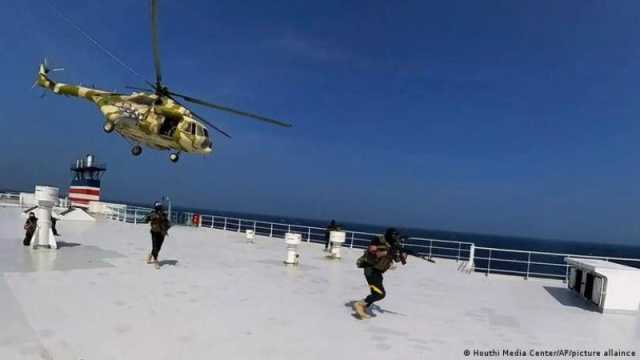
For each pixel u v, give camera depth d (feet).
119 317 23.94
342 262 54.80
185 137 69.15
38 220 47.57
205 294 30.91
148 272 37.76
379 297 27.09
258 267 45.70
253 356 19.62
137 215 103.65
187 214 109.91
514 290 43.24
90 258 42.88
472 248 55.72
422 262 61.62
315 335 23.32
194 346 20.31
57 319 22.85
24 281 30.89
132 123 68.23
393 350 21.85
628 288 33.53
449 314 30.48
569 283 42.37
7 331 20.53
